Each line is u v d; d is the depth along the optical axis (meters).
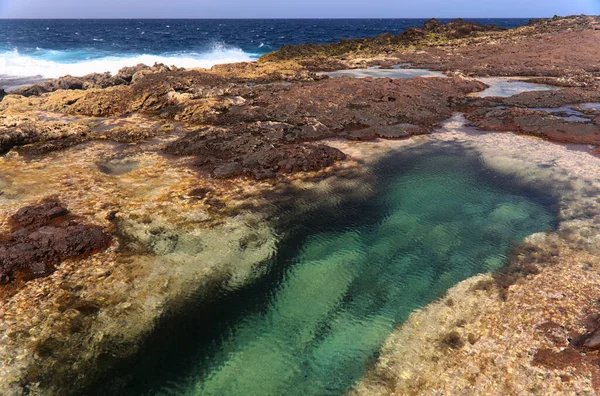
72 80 30.62
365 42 55.28
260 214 12.36
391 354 7.64
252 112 21.70
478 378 7.00
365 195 13.84
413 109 23.34
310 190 14.01
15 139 16.50
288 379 7.20
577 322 8.11
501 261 10.41
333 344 7.93
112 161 15.67
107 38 87.19
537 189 14.29
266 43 83.38
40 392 6.75
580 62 37.31
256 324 8.41
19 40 75.81
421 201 13.53
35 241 10.04
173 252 10.34
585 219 12.17
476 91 29.41
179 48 68.06
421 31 57.66
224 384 7.11
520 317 8.36
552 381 6.83
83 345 7.64
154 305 8.69
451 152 17.75
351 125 20.89
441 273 10.02
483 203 13.42
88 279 9.20
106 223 11.23
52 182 13.45
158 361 7.48
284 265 10.20
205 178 14.43
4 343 7.46
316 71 38.09
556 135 19.36
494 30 58.94
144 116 22.12
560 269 9.91
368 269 10.18
